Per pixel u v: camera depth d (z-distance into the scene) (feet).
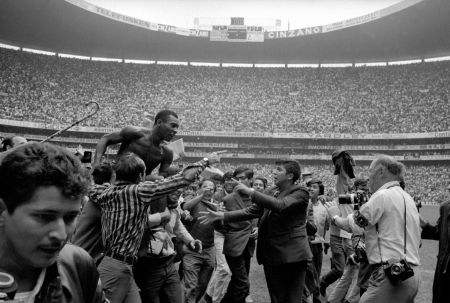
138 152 15.28
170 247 14.49
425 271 34.22
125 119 172.76
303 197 15.83
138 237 11.43
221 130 174.91
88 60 190.49
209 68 203.00
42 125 158.61
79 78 183.21
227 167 176.76
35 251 3.68
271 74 201.16
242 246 20.22
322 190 26.14
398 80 188.24
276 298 15.99
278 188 17.25
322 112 180.96
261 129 175.11
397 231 12.58
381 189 13.30
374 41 194.80
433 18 167.94
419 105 175.42
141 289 13.87
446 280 13.99
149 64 199.41
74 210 3.84
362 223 12.98
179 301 14.55
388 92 184.44
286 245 15.70
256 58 218.38
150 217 13.33
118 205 11.14
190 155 178.50
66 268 4.22
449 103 170.50
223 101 187.32
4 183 3.59
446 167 164.35
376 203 12.71
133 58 217.15
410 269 12.09
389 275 12.23
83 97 176.86
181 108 182.91
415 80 185.68
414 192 157.79
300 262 15.93
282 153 178.91
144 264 13.82
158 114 15.23
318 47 204.54
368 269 19.52
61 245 3.77
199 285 20.95
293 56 215.31
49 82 174.50
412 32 183.21
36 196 3.56
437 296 14.26
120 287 11.18
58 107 167.94
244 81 198.39
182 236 16.33
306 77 199.11
